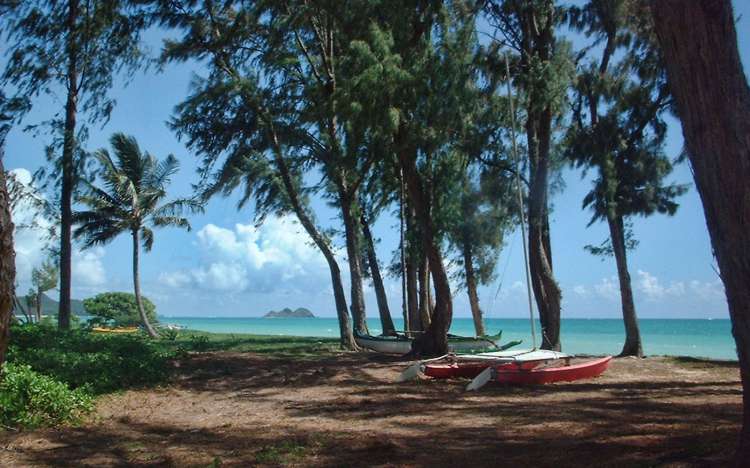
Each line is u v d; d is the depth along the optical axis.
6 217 3.56
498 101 21.11
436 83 18.80
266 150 27.05
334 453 8.04
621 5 20.44
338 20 20.50
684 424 9.30
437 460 7.56
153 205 36.28
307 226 26.25
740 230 5.09
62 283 23.28
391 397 13.22
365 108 18.16
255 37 25.19
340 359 21.03
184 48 24.64
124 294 51.16
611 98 21.28
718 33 5.20
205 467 7.43
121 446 8.65
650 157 21.06
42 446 8.54
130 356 16.89
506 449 8.07
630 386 14.40
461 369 16.03
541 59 20.08
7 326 3.59
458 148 21.08
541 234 21.41
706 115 5.21
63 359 13.99
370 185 24.88
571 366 15.64
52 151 22.86
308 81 25.27
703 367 18.05
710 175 5.23
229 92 24.41
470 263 30.09
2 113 21.59
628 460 6.86
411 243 26.81
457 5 19.97
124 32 23.08
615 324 116.75
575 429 9.26
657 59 20.53
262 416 11.20
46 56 22.34
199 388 14.69
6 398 9.58
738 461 5.39
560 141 22.50
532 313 16.81
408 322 30.41
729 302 5.25
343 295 26.09
